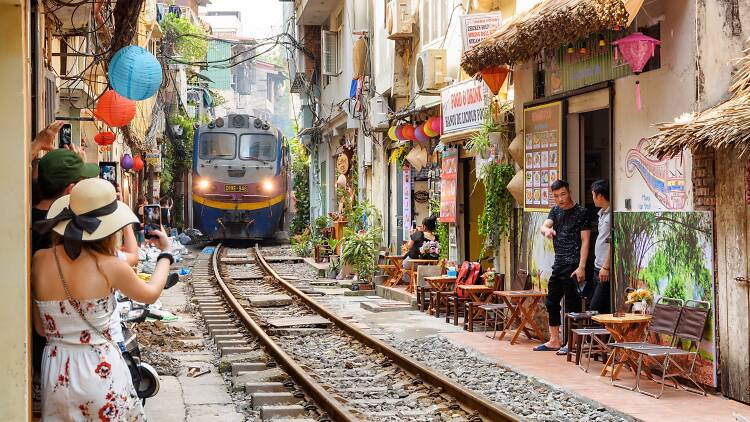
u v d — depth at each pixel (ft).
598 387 30.42
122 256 18.24
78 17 42.55
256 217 113.80
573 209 37.55
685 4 30.42
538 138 41.70
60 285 15.81
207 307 56.85
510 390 30.76
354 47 85.10
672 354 28.84
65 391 15.69
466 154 53.01
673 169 31.42
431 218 61.62
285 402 29.71
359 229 80.38
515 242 45.39
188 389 32.24
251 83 240.12
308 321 50.03
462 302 48.37
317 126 118.73
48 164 18.30
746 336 27.76
